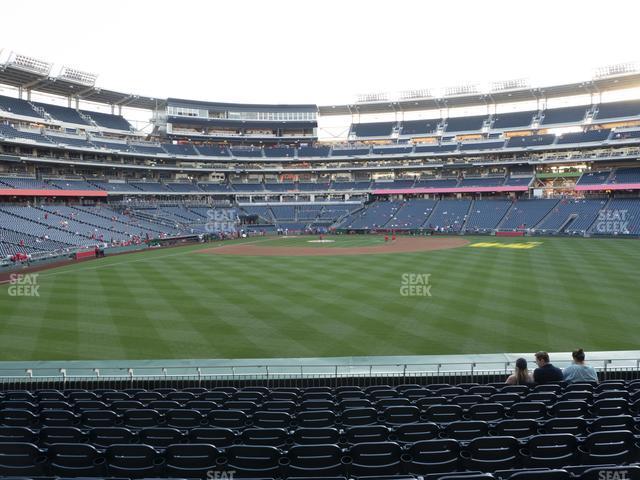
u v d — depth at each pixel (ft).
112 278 123.75
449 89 328.08
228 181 342.03
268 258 167.12
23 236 177.27
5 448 24.04
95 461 23.89
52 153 250.78
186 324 78.18
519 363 42.78
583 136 277.23
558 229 241.96
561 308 83.82
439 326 74.90
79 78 259.80
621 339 66.74
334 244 221.66
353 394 39.47
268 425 30.89
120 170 289.12
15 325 77.92
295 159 333.62
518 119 312.29
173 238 238.48
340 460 23.20
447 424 27.63
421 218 293.64
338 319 80.02
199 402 35.63
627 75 262.47
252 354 63.82
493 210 279.08
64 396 40.73
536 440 23.35
